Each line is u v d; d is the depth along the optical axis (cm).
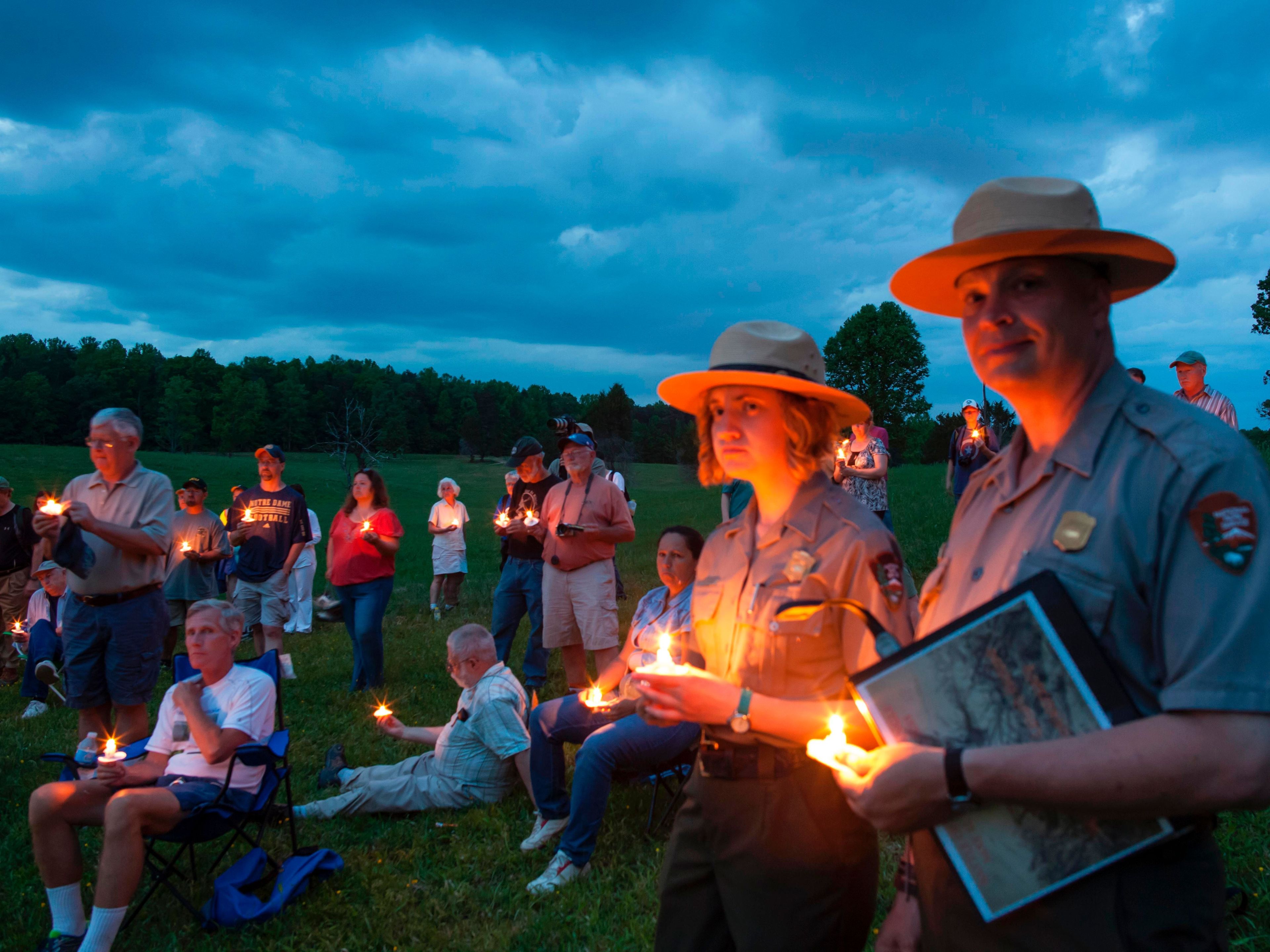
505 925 360
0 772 573
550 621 636
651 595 469
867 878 188
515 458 726
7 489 873
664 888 208
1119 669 121
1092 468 130
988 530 147
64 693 684
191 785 373
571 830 394
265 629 801
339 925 366
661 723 187
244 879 379
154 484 500
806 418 195
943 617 152
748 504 213
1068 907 124
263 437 11331
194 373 12306
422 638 963
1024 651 125
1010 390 143
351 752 583
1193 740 106
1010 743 126
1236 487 113
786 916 179
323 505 4756
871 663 165
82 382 11662
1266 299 3878
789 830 179
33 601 803
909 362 6216
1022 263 139
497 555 2252
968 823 133
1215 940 121
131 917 369
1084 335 139
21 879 413
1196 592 112
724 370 197
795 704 173
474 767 480
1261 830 347
